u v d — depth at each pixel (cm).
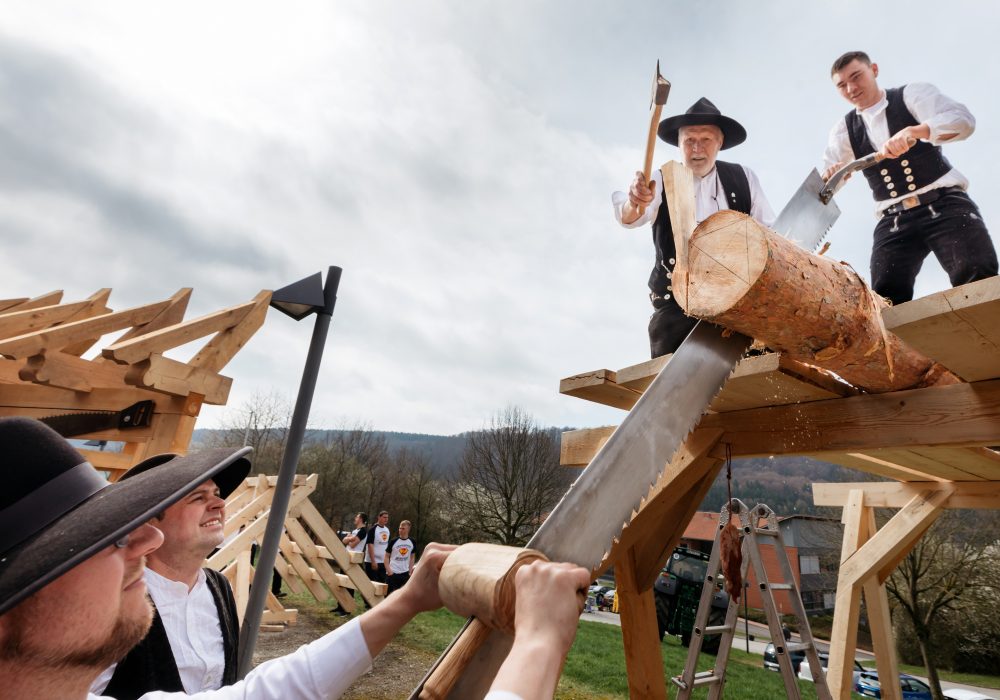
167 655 173
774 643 344
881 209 344
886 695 484
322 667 115
